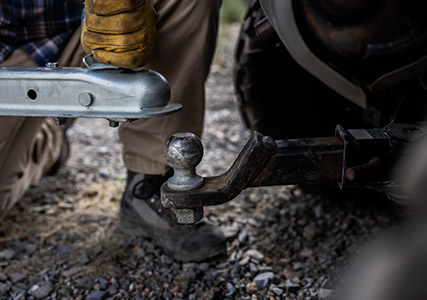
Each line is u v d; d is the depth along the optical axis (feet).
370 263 3.67
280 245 5.91
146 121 5.44
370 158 4.44
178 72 5.23
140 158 5.65
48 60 5.56
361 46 4.26
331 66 4.37
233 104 9.52
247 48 5.79
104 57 4.44
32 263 5.76
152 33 4.49
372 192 6.22
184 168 4.46
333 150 4.45
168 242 5.68
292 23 4.26
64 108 4.48
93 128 8.58
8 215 6.40
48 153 6.64
